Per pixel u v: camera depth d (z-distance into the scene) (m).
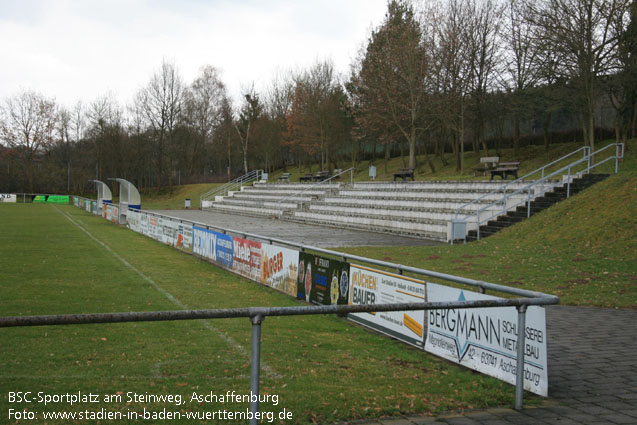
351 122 55.72
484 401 5.17
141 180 80.44
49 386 5.17
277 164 75.94
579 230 16.95
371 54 42.16
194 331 7.75
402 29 40.16
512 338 5.66
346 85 51.31
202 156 81.56
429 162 43.50
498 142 46.22
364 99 44.69
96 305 9.45
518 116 39.38
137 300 10.07
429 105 39.06
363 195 35.72
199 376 5.66
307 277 10.58
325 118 53.84
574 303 10.44
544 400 5.29
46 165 81.06
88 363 6.02
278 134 65.56
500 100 39.25
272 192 46.97
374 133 49.16
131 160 75.44
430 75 38.31
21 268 13.69
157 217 23.33
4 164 77.62
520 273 13.31
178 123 74.25
